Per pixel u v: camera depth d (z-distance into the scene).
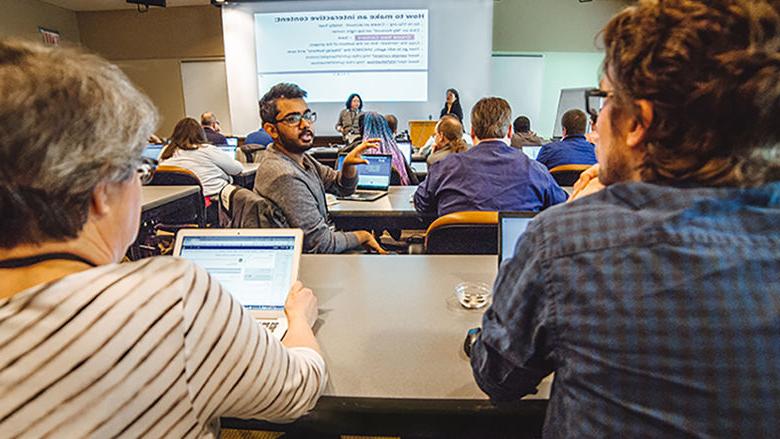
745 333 0.42
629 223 0.47
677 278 0.43
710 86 0.42
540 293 0.50
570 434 0.48
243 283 1.01
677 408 0.43
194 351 0.47
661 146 0.46
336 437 0.94
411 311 1.04
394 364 0.84
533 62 8.06
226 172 3.62
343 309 1.05
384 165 2.67
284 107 1.69
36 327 0.39
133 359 0.43
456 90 7.21
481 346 0.60
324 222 1.78
